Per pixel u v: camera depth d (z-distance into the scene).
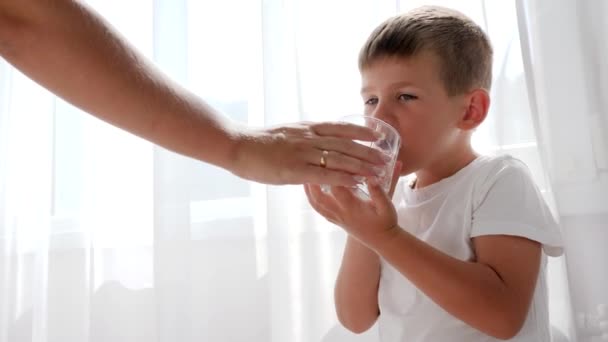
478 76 0.99
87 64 0.76
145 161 1.38
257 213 1.28
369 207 0.79
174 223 1.27
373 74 0.94
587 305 1.03
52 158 1.39
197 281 1.29
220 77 1.32
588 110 1.04
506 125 1.11
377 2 1.23
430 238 0.94
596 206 1.03
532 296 0.84
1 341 1.37
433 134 0.92
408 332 0.93
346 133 0.78
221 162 0.79
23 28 0.74
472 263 0.83
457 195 0.94
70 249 1.37
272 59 1.24
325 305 1.21
